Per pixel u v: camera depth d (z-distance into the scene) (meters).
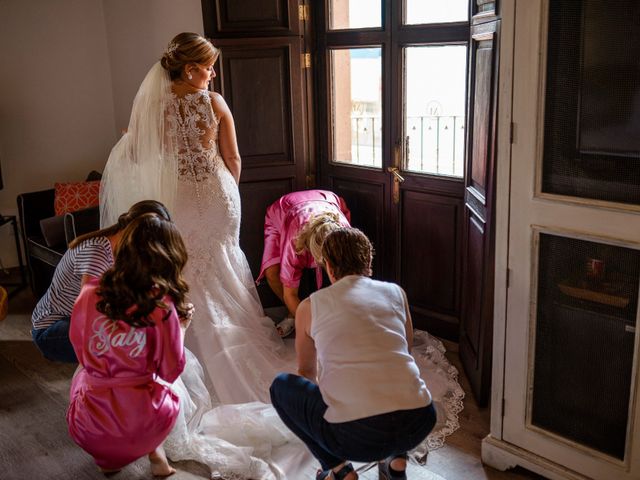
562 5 2.09
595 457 2.34
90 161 5.07
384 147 3.63
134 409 2.30
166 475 2.54
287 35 3.65
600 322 2.25
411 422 1.98
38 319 2.60
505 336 2.48
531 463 2.50
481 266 2.93
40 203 4.31
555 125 2.19
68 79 4.86
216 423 2.74
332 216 2.70
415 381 2.00
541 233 2.30
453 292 3.54
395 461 2.25
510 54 2.24
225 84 3.60
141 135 2.97
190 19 4.13
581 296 2.27
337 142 3.88
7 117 4.68
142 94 2.97
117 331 2.22
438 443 2.74
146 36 4.54
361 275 2.16
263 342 3.21
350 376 1.96
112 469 2.51
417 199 3.57
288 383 2.21
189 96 2.95
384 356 1.98
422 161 3.52
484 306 2.88
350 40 3.61
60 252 3.90
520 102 2.24
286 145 3.79
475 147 3.04
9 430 2.87
